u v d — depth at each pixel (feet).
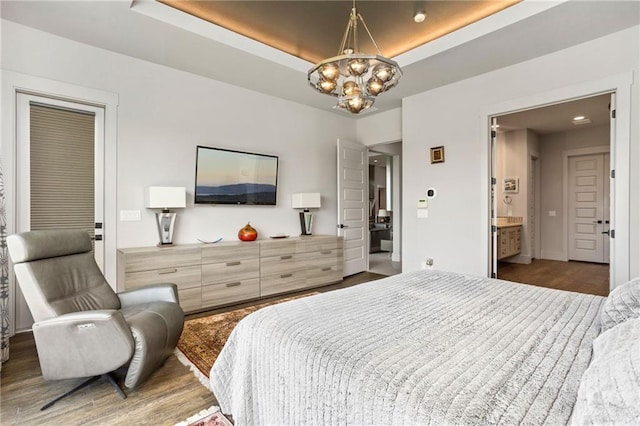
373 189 32.14
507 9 8.95
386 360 3.51
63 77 9.84
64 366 6.09
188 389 6.54
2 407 5.91
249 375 4.66
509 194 20.62
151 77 11.53
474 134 12.56
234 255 12.08
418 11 9.48
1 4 8.18
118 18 8.79
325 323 4.59
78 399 6.17
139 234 11.30
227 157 13.34
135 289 8.46
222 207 13.39
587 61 9.93
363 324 4.56
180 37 9.75
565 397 2.77
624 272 9.37
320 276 14.97
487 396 2.82
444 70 11.93
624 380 2.26
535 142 21.06
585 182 20.08
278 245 13.42
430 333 4.25
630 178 9.29
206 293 11.35
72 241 7.79
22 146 9.41
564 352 3.64
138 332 6.30
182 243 12.28
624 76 9.31
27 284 6.43
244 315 10.86
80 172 10.37
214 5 9.21
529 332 4.25
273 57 11.30
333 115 17.65
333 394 3.45
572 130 20.30
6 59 8.97
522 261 19.99
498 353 3.64
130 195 11.13
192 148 12.52
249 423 4.58
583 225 20.18
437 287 6.61
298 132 16.02
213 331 9.48
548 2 8.26
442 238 13.55
